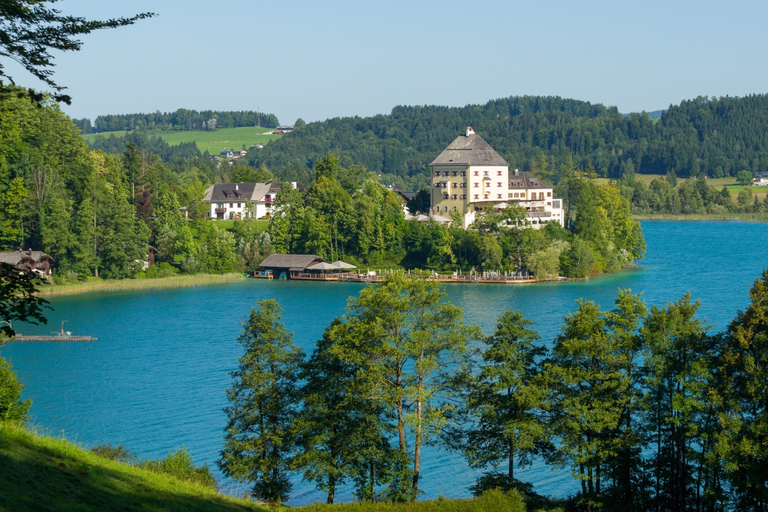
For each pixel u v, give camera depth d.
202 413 73.56
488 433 54.16
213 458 62.28
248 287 159.50
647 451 65.50
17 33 22.98
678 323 52.97
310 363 54.41
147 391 80.56
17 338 105.38
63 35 23.39
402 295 54.50
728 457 45.78
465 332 55.03
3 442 30.42
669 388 51.78
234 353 97.12
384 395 50.41
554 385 52.56
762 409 49.78
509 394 54.47
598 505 48.66
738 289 137.00
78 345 102.38
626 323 53.53
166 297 144.25
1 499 24.97
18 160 151.75
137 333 110.00
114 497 29.44
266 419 53.47
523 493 51.78
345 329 52.62
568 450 50.66
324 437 50.59
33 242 155.25
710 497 46.97
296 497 58.97
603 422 49.44
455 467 64.00
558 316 116.44
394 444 65.50
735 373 49.44
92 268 161.00
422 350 53.38
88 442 64.69
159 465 45.75
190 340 105.00
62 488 28.09
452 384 55.31
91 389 81.38
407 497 49.84
